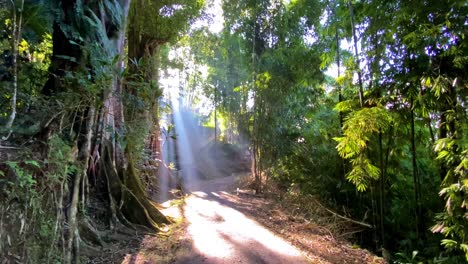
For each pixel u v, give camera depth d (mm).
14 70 2654
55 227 2477
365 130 4230
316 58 7680
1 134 2430
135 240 4137
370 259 4148
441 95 3762
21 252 2168
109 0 4930
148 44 9820
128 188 4992
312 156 7328
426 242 4629
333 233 5152
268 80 7809
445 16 3416
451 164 3725
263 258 3719
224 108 16766
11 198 2131
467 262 3566
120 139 4359
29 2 3527
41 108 2916
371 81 4773
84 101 3154
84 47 3539
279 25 8375
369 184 5320
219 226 5023
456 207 3422
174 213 5941
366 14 4715
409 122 4621
